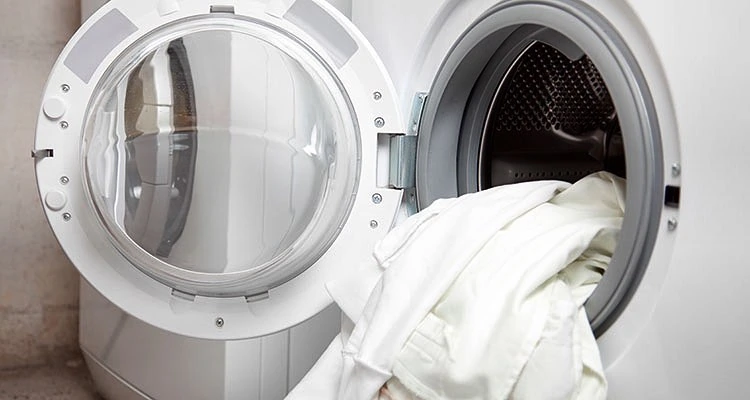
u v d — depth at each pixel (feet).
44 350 6.31
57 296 6.30
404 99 3.97
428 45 3.89
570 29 2.98
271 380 4.25
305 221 3.51
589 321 2.84
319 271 3.64
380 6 4.17
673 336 2.62
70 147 3.55
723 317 2.66
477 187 3.97
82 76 3.52
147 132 3.53
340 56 3.60
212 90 3.54
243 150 3.56
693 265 2.60
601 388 2.71
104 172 3.50
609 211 3.24
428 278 3.03
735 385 2.71
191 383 4.31
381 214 3.62
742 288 2.66
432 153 3.90
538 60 3.90
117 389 5.20
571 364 2.63
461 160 3.98
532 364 2.64
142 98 3.52
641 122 2.68
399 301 3.02
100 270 3.60
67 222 3.57
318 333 4.42
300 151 3.53
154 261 3.52
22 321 6.24
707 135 2.57
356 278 3.38
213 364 4.14
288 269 3.60
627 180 2.73
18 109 6.08
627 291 2.75
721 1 2.53
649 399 2.67
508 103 4.00
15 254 6.18
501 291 2.78
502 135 4.05
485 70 3.88
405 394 2.95
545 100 4.07
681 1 2.58
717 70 2.55
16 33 6.03
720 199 2.60
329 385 3.30
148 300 3.62
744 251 2.64
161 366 4.57
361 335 3.10
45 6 6.08
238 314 3.63
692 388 2.66
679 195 2.57
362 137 3.59
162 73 3.52
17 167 6.12
